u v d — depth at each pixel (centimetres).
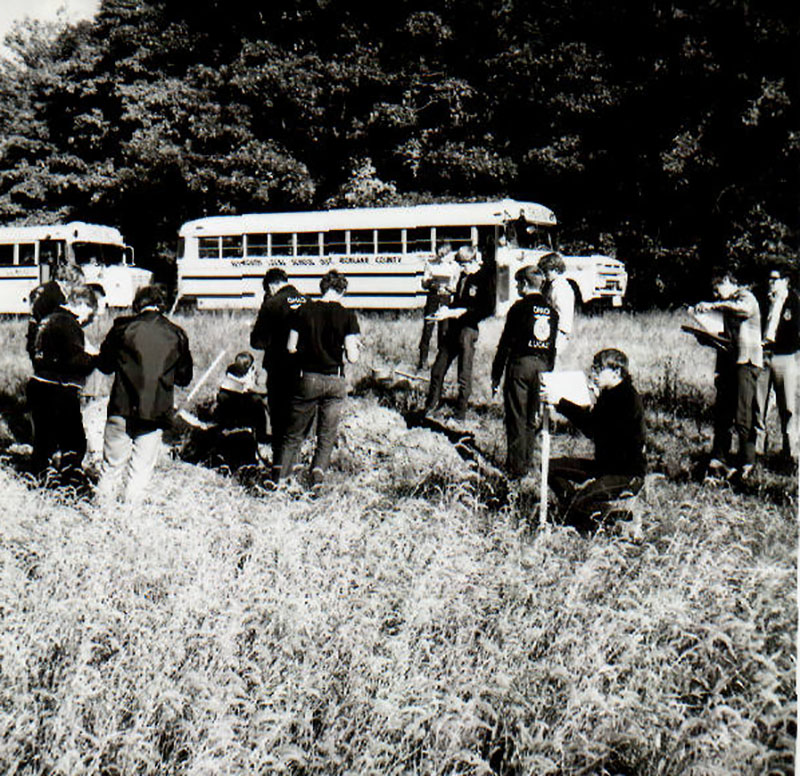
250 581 490
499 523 604
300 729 393
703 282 2709
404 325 1783
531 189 2925
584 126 2758
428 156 2870
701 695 429
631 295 2797
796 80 2384
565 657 433
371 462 820
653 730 390
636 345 1546
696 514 614
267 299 786
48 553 531
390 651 433
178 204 3241
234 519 604
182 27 3056
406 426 953
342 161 3006
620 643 435
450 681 417
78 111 3397
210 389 1157
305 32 2897
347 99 2869
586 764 378
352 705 407
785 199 2520
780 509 650
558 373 622
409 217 2150
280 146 2959
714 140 2536
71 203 3503
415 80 2852
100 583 480
